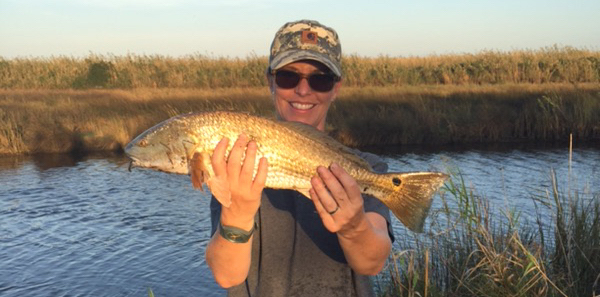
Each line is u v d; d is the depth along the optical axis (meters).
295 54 2.73
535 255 5.46
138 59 35.97
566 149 16.62
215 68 34.88
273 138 2.41
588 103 19.00
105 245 9.19
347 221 2.28
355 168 2.59
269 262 2.63
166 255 8.77
